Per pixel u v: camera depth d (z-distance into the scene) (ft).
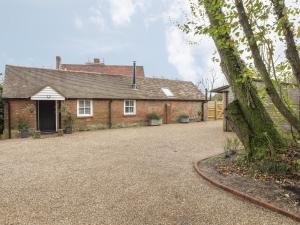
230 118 23.61
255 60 16.06
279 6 15.03
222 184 18.16
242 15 15.94
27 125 48.08
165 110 73.46
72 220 13.39
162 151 31.89
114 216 13.84
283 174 18.69
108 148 34.17
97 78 67.46
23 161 26.58
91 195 16.76
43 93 47.73
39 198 16.29
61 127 51.65
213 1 17.76
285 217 13.53
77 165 24.73
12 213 14.19
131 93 66.54
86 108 56.24
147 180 19.88
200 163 24.85
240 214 13.97
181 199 16.08
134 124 65.41
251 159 21.79
